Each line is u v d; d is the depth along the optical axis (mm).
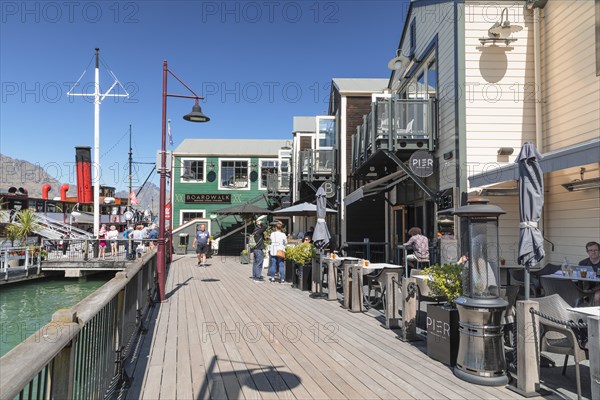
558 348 3736
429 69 11086
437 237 9477
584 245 7527
